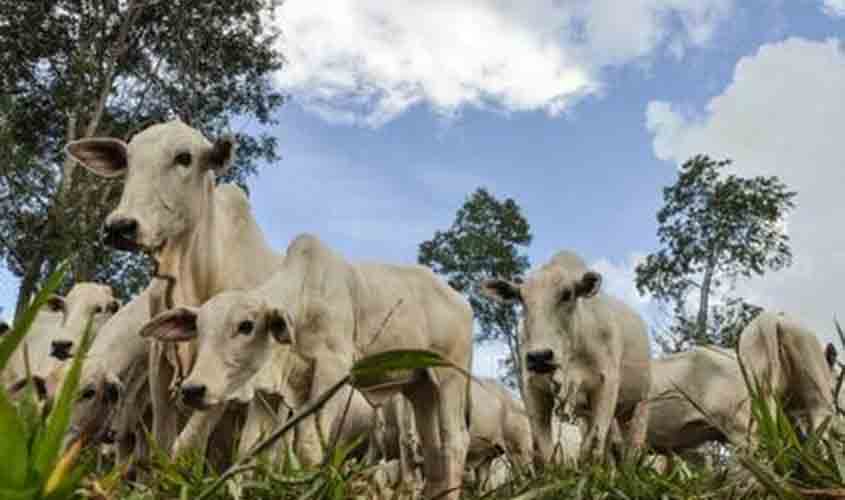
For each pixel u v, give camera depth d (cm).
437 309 750
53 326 871
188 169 613
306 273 647
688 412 1151
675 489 328
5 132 1802
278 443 545
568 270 862
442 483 740
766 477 239
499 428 1238
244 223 676
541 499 335
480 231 3356
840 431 300
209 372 557
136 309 693
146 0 2062
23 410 147
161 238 596
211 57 2117
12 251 1761
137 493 281
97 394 618
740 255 3038
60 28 2048
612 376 882
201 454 334
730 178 3052
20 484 121
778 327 1043
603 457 452
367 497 317
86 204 1808
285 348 615
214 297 590
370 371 168
